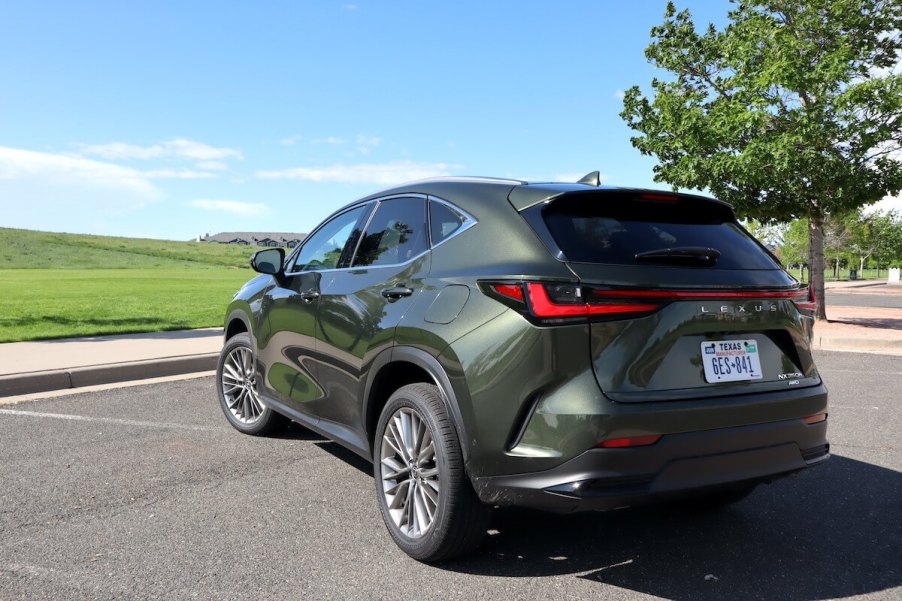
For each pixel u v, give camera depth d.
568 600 2.71
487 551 3.17
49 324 11.75
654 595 2.77
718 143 13.12
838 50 12.09
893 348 10.57
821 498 3.95
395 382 3.49
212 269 70.31
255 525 3.45
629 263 2.73
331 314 3.83
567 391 2.57
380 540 3.29
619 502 2.55
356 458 4.64
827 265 68.88
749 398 2.80
